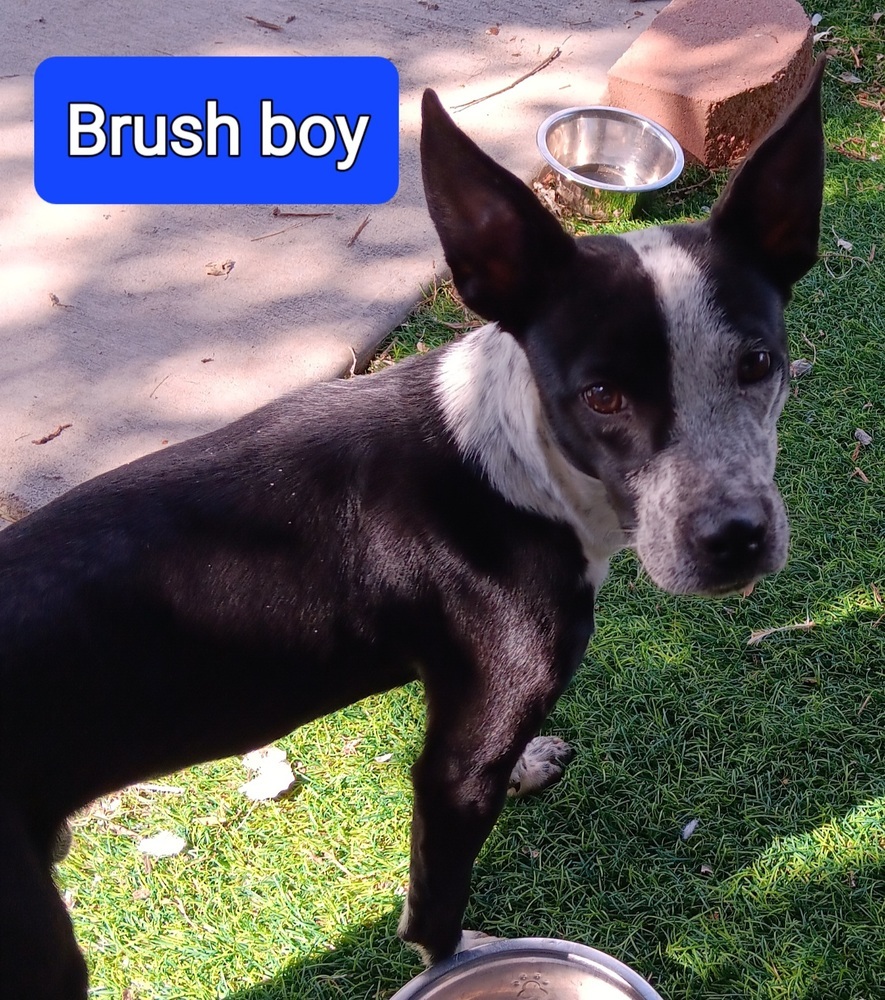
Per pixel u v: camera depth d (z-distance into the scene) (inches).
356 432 36.3
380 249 58.7
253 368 53.8
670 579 33.0
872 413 53.6
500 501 35.6
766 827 42.9
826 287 57.9
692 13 67.7
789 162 34.0
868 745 44.6
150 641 34.1
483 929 41.3
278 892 41.9
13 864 32.7
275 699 36.3
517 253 34.2
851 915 41.1
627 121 62.7
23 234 58.6
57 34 69.1
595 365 33.4
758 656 46.5
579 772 44.0
